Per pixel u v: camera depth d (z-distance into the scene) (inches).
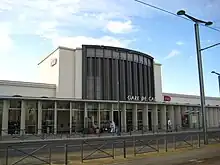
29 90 1622.8
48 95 1690.5
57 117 1464.1
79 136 1254.3
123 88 1852.9
